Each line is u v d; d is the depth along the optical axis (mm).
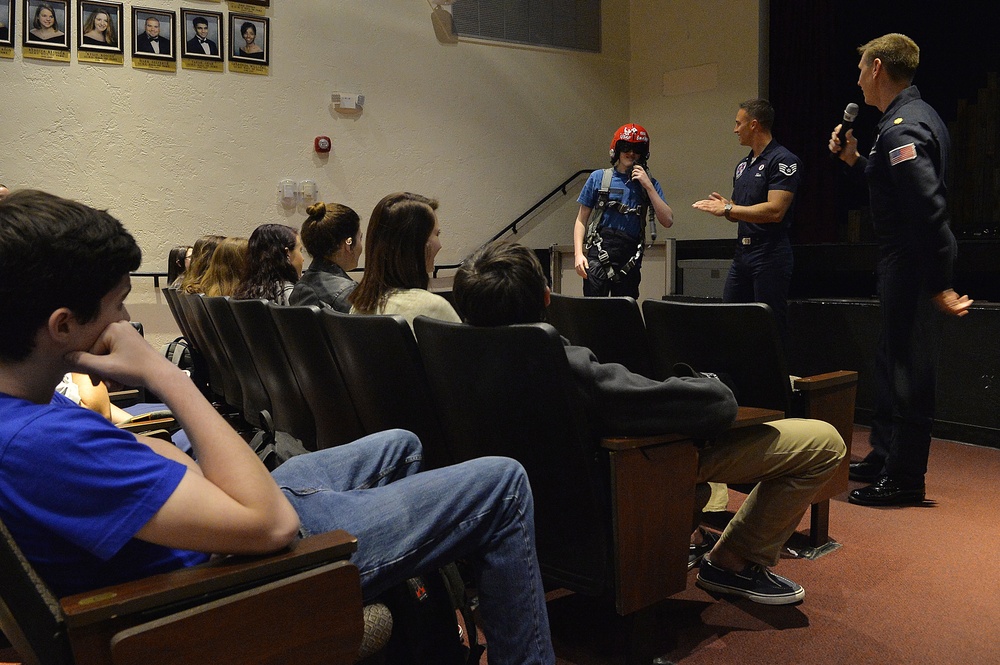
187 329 3752
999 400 3480
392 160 5863
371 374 1721
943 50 6039
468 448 1631
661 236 6879
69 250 834
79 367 886
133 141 4969
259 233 3035
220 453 891
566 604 1963
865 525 2518
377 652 1278
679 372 1642
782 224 3684
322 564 952
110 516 830
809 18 5969
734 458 1788
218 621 871
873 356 3980
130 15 4898
